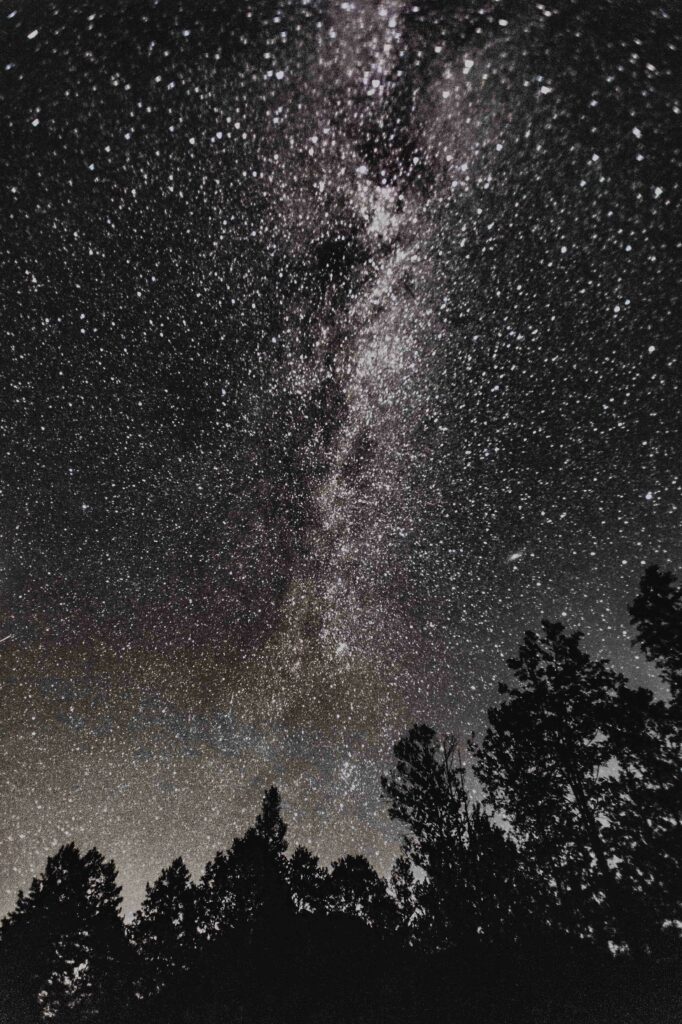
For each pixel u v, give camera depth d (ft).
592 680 23.22
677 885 17.92
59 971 20.94
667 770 19.95
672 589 21.22
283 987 19.30
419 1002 17.63
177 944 22.16
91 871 24.29
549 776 22.86
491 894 21.27
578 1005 15.97
